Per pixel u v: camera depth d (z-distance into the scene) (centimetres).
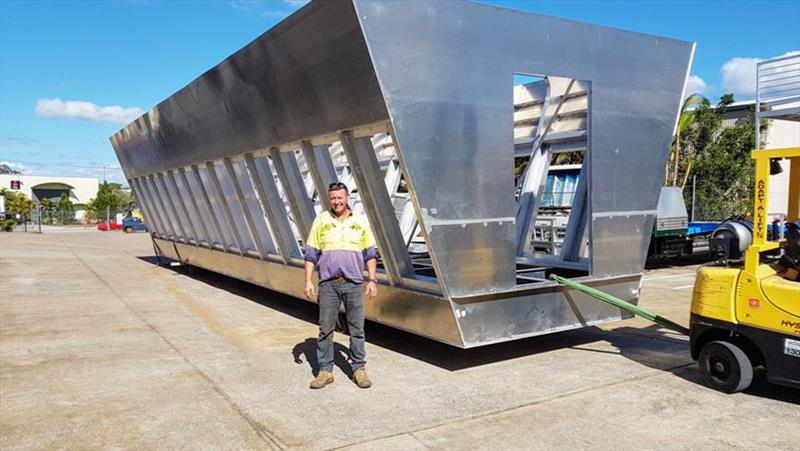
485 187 560
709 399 501
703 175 2552
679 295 1109
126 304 991
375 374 577
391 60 502
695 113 2409
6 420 461
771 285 482
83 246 2484
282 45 604
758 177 502
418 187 520
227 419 460
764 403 492
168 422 454
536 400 499
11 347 693
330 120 600
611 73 643
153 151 1230
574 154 2283
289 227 858
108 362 626
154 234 1620
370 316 687
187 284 1245
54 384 551
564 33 602
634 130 670
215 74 777
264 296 1076
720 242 545
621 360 626
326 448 404
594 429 438
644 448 405
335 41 526
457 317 554
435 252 532
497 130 565
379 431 433
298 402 497
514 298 593
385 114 510
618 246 673
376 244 629
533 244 1312
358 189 612
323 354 541
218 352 666
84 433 434
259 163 827
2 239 2742
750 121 2542
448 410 476
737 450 402
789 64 750
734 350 505
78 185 8256
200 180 1058
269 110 702
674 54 699
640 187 686
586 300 655
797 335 466
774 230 832
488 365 608
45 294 1100
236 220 998
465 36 539
